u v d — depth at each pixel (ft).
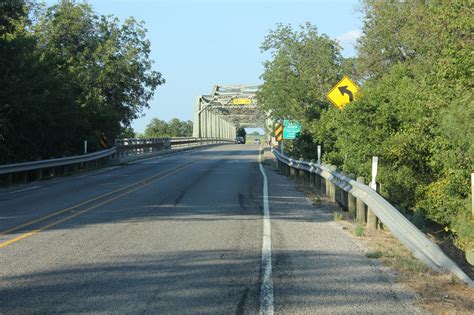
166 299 21.57
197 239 34.06
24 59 86.69
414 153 54.29
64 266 26.86
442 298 21.98
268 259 28.78
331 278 25.05
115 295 22.04
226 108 357.20
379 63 86.84
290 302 21.35
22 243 32.42
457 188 48.47
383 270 26.61
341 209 48.96
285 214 45.50
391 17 81.66
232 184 71.67
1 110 82.69
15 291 22.54
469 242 40.45
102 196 57.62
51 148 103.86
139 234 35.55
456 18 51.96
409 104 55.83
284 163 92.58
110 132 134.41
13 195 59.72
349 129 59.06
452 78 46.21
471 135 40.19
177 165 115.96
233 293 22.52
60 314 19.67
